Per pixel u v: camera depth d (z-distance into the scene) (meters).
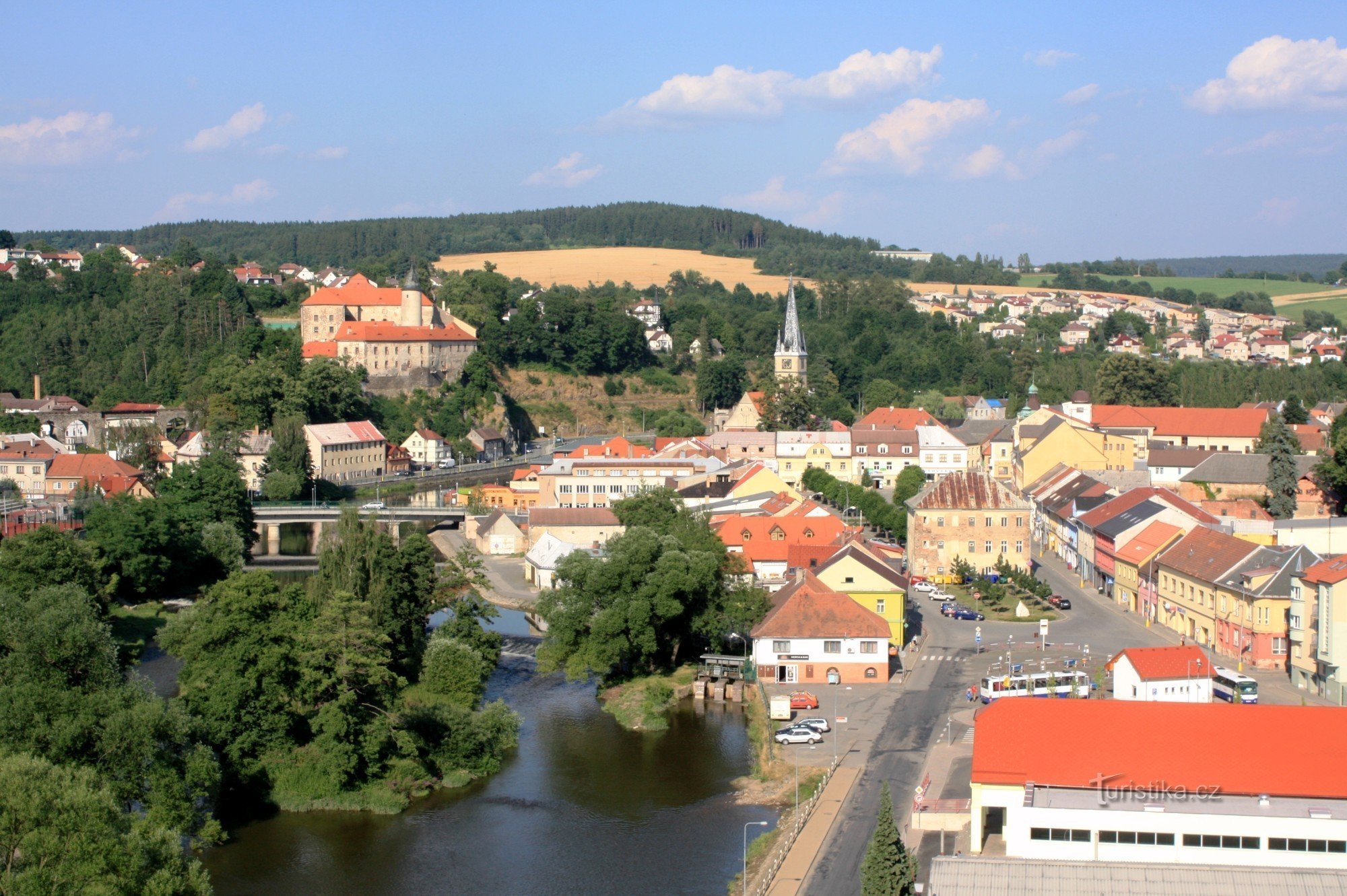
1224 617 152.12
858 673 145.12
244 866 105.06
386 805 117.00
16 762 86.56
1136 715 94.94
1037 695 132.12
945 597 186.50
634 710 143.00
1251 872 79.88
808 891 91.44
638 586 156.50
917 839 98.56
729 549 192.12
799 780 115.75
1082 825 87.38
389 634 147.12
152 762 108.12
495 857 105.56
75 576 171.75
